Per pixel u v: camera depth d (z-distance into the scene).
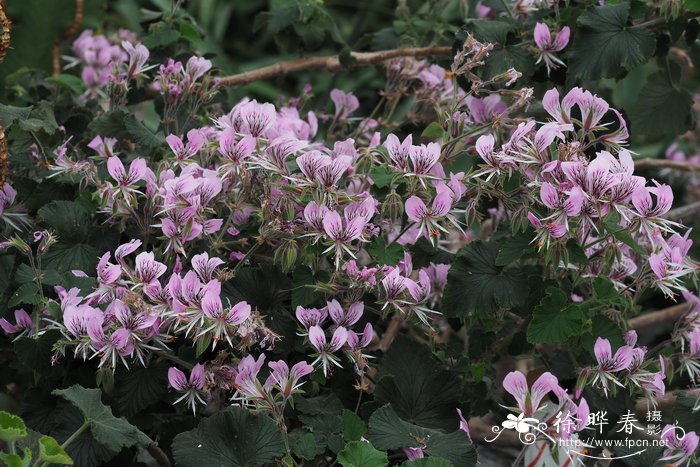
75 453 1.83
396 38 2.15
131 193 1.87
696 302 1.90
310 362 1.88
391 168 1.87
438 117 1.99
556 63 1.97
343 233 1.83
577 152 1.84
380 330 2.04
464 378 1.93
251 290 1.87
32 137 1.95
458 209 1.92
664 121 2.06
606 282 1.87
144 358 1.86
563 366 1.93
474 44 1.88
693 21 1.98
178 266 1.86
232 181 1.87
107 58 2.13
